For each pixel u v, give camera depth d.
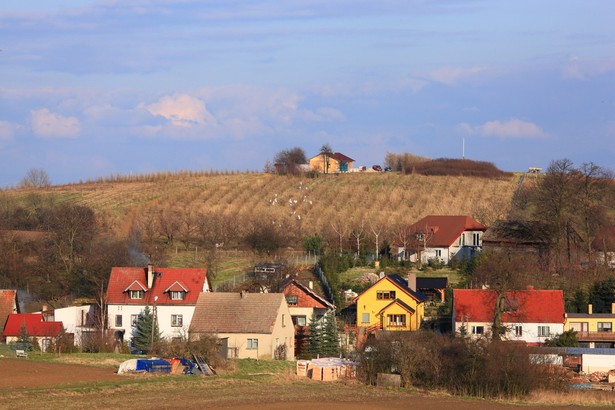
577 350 155.50
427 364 135.12
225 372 138.12
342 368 140.50
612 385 140.00
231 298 168.62
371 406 115.38
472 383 131.12
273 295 168.00
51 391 112.00
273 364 149.75
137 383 121.31
